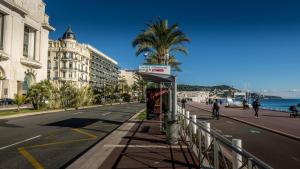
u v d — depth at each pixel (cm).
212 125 2033
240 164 521
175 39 2764
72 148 1109
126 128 1739
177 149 1034
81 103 5297
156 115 2209
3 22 5553
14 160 891
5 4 5425
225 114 3369
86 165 790
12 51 5697
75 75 10925
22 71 6009
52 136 1445
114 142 1197
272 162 866
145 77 1442
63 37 11000
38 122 2238
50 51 10756
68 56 10719
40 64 6581
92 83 12838
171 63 3519
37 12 6675
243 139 1345
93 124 2091
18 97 3625
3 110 3825
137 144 1147
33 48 6675
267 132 1627
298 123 2234
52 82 4634
